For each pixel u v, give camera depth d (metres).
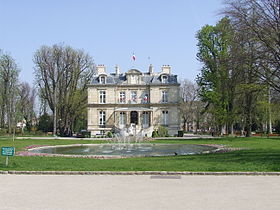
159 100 71.00
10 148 16.92
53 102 69.75
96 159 21.39
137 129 67.94
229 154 23.48
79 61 71.50
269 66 26.98
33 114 101.44
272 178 13.26
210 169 15.22
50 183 12.38
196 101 95.62
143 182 12.48
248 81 33.78
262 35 26.11
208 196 10.04
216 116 50.91
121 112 71.06
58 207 8.80
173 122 70.38
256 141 40.00
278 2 26.02
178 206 8.84
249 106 48.31
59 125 72.88
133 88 71.81
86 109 79.06
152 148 33.50
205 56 51.94
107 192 10.70
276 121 71.12
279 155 22.06
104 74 72.00
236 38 28.22
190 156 22.95
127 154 26.78
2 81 72.75
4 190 11.08
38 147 33.28
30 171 14.83
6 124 79.12
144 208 8.66
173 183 12.23
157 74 73.56
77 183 12.34
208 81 53.41
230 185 11.78
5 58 72.81
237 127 89.50
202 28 53.34
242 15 27.77
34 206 8.91
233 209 8.53
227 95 45.25
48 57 68.44
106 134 66.44
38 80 68.69
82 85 75.19
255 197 9.88
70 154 26.88
